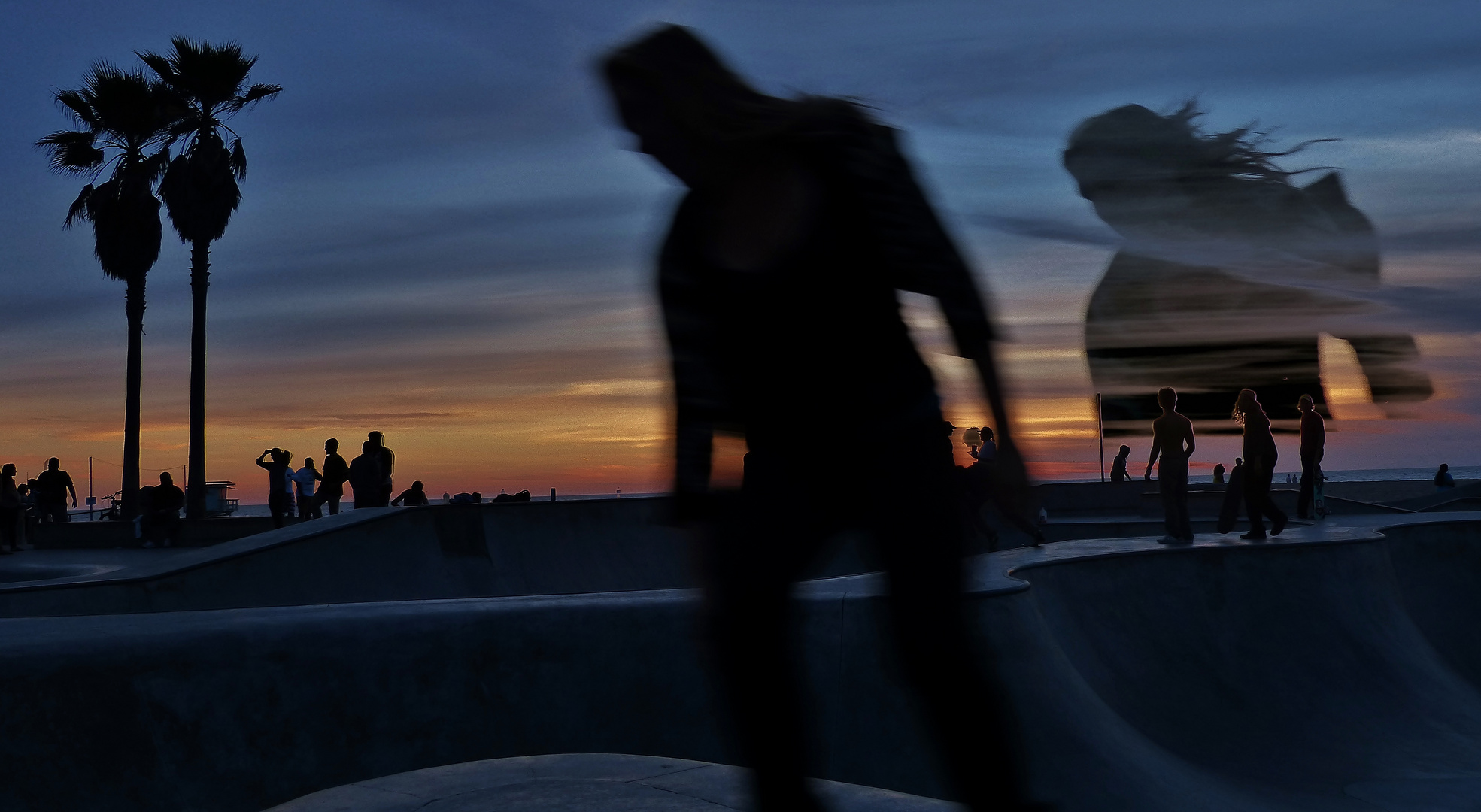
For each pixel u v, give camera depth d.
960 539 1.03
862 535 1.08
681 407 1.12
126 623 4.29
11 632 4.07
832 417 1.04
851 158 1.02
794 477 1.07
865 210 1.02
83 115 23.20
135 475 23.84
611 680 4.66
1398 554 11.10
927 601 1.01
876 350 1.04
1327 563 8.88
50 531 20.02
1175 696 7.50
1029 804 1.01
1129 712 7.05
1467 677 9.95
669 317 1.12
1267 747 7.16
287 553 10.55
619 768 2.40
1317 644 8.30
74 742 3.72
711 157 1.04
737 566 1.07
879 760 4.77
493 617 4.64
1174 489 9.81
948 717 1.01
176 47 22.56
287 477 17.86
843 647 5.04
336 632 4.38
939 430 1.04
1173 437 9.60
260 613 4.50
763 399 1.07
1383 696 7.93
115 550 18.92
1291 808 6.10
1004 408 1.02
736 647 1.07
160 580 9.34
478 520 13.05
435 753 4.26
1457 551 11.25
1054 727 5.38
